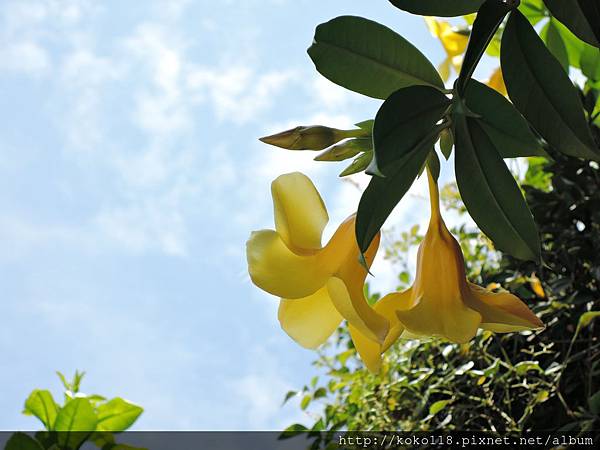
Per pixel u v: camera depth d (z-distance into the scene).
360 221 0.50
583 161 0.99
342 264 0.55
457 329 0.53
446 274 0.55
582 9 0.56
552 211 1.01
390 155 0.49
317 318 0.58
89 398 1.27
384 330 0.53
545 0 0.57
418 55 0.58
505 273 1.03
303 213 0.56
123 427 1.26
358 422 1.12
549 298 0.99
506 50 0.56
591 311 0.92
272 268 0.55
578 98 0.55
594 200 0.98
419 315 0.54
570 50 1.03
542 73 0.56
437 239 0.56
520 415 0.97
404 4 0.56
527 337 0.99
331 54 0.58
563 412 0.94
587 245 0.98
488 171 0.55
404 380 1.01
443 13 0.56
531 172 1.13
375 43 0.58
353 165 0.57
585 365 0.94
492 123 0.56
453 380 1.02
